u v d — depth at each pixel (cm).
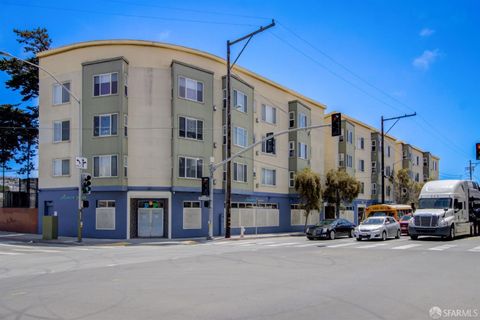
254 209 3938
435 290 1034
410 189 6812
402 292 1009
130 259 1767
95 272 1370
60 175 3359
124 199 3123
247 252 2044
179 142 3238
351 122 5638
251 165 3878
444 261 1645
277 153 4281
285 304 882
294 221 4484
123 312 818
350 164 5547
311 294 985
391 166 6956
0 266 1573
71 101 3331
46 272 1396
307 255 1886
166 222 3195
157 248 2388
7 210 3794
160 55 3262
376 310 830
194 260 1705
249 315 792
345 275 1282
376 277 1242
